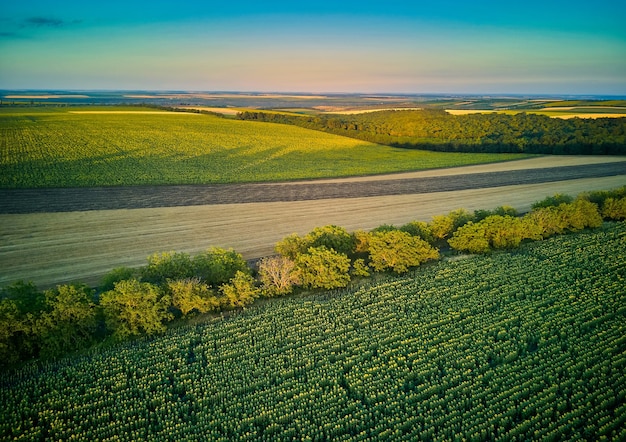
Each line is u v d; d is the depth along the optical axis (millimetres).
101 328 38906
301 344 36719
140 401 30328
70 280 46219
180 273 43688
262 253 54438
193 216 66688
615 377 32344
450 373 33281
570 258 53250
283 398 30922
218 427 28609
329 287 45031
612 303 42656
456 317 40500
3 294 42500
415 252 50000
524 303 42875
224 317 41000
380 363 34312
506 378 32500
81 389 31422
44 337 34281
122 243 55719
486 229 56281
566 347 36375
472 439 27297
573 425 28375
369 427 28375
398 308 42156
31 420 28391
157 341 36844
